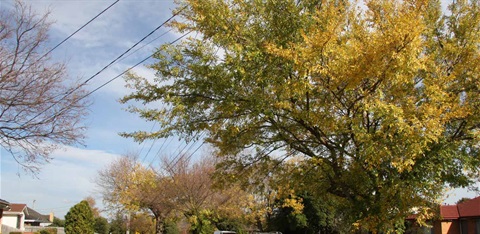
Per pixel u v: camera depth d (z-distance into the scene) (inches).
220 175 534.6
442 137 403.2
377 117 376.8
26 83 411.2
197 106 446.6
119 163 1729.8
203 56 413.7
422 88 428.5
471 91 432.1
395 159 358.9
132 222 1966.0
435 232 1181.7
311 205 1334.9
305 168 528.1
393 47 351.9
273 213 1514.5
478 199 1189.7
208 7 402.0
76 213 1433.3
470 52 434.0
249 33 413.7
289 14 421.7
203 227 1138.0
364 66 361.7
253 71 403.2
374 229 406.3
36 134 428.5
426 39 455.8
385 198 401.4
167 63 435.8
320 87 398.9
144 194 1358.3
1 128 416.5
